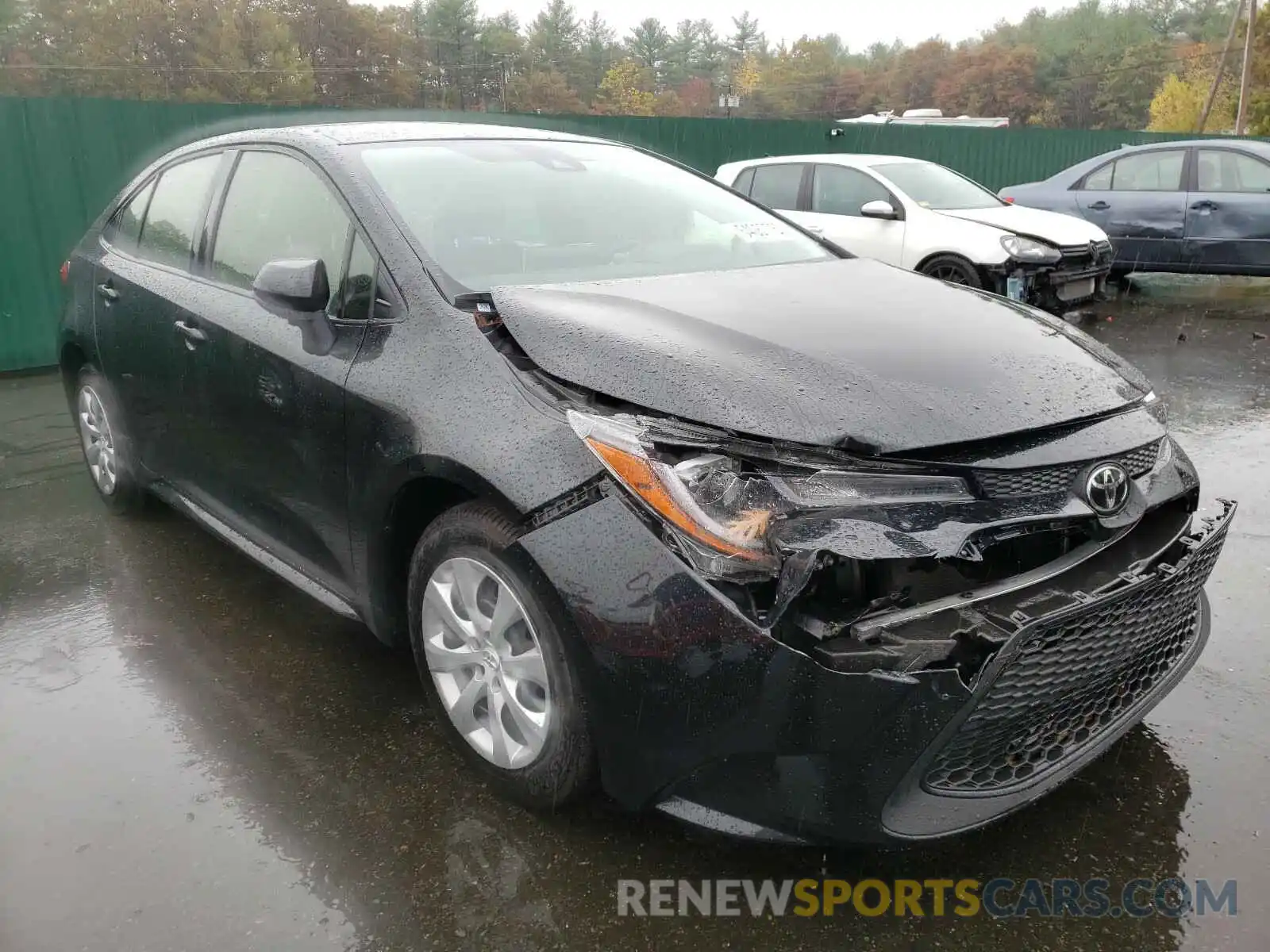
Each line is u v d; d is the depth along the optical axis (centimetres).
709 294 271
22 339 763
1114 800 251
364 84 8750
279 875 229
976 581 205
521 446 223
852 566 196
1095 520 213
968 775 204
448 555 244
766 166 970
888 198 874
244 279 330
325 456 280
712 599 195
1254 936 208
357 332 276
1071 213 1080
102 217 438
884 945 209
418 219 289
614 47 11856
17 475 521
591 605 206
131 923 216
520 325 246
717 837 239
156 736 284
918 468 201
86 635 345
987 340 243
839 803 196
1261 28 4356
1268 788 254
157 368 365
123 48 7025
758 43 12875
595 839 239
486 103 10019
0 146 735
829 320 250
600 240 316
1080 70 10269
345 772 267
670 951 208
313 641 339
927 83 11150
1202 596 269
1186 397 629
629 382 219
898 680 184
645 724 204
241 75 7331
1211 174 1007
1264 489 463
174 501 391
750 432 202
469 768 266
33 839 242
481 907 220
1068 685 206
